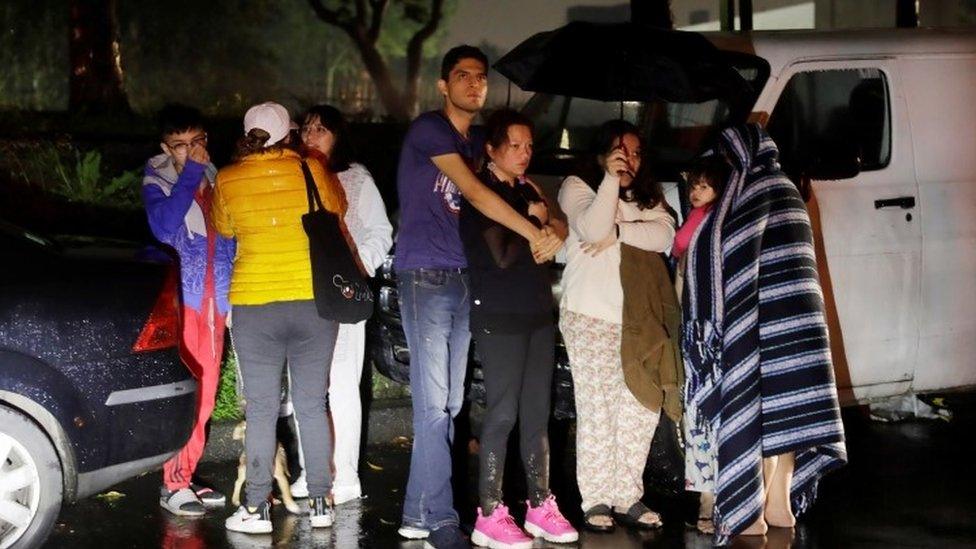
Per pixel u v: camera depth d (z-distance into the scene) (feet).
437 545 20.76
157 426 19.93
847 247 25.26
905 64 26.22
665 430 22.77
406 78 91.56
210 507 22.79
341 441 22.98
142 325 19.81
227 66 88.79
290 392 21.89
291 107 82.84
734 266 20.84
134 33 86.28
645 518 21.97
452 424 21.15
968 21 78.43
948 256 26.22
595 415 21.61
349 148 22.61
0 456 18.88
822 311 21.22
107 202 33.94
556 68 23.08
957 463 25.62
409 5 93.97
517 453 25.95
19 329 19.03
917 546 21.15
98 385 19.43
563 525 21.15
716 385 21.08
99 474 19.61
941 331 26.30
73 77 47.83
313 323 20.54
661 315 21.34
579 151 25.77
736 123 24.70
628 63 22.68
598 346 21.39
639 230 21.12
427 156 20.17
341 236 20.40
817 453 21.90
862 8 83.61
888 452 26.30
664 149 25.54
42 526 19.26
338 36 92.99
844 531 21.85
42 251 19.69
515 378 20.48
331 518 21.74
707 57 22.74
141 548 20.68
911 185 25.98
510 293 20.13
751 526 21.44
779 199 21.12
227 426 25.36
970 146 26.61
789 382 21.02
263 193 20.30
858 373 25.66
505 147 20.12
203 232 22.09
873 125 25.95
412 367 20.65
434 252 20.30
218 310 22.24
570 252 21.56
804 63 25.29
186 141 21.49
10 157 34.32
